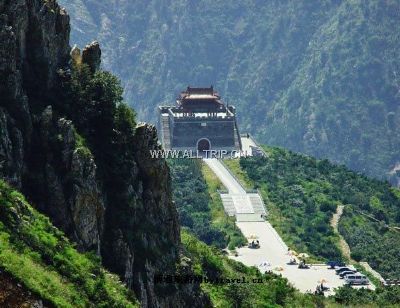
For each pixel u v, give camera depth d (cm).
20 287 19175
